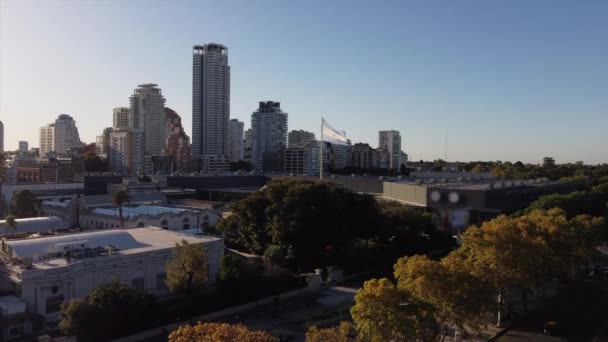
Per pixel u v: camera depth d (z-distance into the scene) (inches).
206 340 1472.7
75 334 2490.2
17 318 2620.6
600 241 4608.8
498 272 2824.8
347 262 4099.4
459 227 5413.4
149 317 2748.5
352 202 4478.3
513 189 6008.9
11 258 3036.4
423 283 2236.7
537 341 2669.8
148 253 3292.3
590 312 3198.8
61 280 2854.3
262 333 1529.3
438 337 2433.6
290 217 4087.1
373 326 2004.2
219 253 3786.9
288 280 3629.4
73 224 5925.2
